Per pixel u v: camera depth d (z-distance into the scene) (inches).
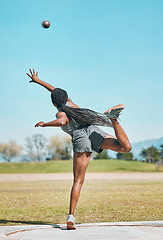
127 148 179.8
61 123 180.2
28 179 1065.5
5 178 1133.7
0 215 299.9
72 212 186.5
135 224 199.9
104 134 190.2
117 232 175.8
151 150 3435.0
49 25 201.2
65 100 194.7
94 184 756.6
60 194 514.3
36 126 181.2
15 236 165.6
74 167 192.1
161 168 1803.6
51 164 2030.0
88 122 188.7
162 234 170.1
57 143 2748.5
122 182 826.8
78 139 189.5
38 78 215.6
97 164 1941.4
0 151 2682.1
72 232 176.2
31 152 2684.5
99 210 328.5
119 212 312.3
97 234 169.8
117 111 171.2
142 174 1348.4
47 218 284.5
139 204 374.0
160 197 450.6
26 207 357.4
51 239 157.9
